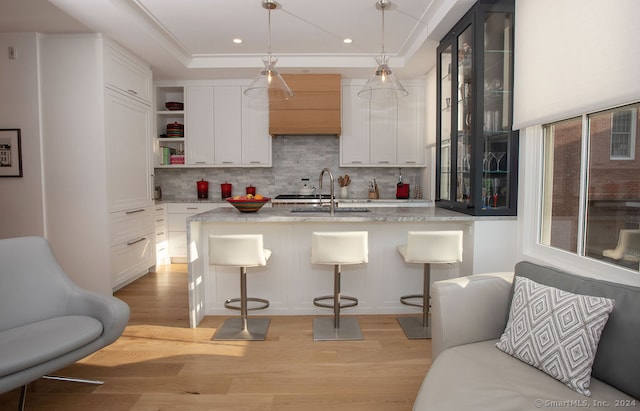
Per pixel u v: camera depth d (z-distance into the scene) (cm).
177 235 549
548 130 272
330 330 303
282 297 338
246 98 554
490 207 315
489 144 314
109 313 212
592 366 152
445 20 343
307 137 590
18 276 225
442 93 395
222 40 429
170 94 599
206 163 560
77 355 196
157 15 361
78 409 206
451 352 179
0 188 379
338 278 304
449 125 380
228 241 281
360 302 339
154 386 228
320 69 504
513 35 298
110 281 388
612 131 207
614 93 182
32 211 381
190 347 278
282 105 534
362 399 213
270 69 328
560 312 159
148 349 275
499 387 147
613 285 158
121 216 413
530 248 290
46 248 243
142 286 435
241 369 247
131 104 434
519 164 301
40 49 373
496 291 199
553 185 266
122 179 416
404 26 390
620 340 145
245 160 560
